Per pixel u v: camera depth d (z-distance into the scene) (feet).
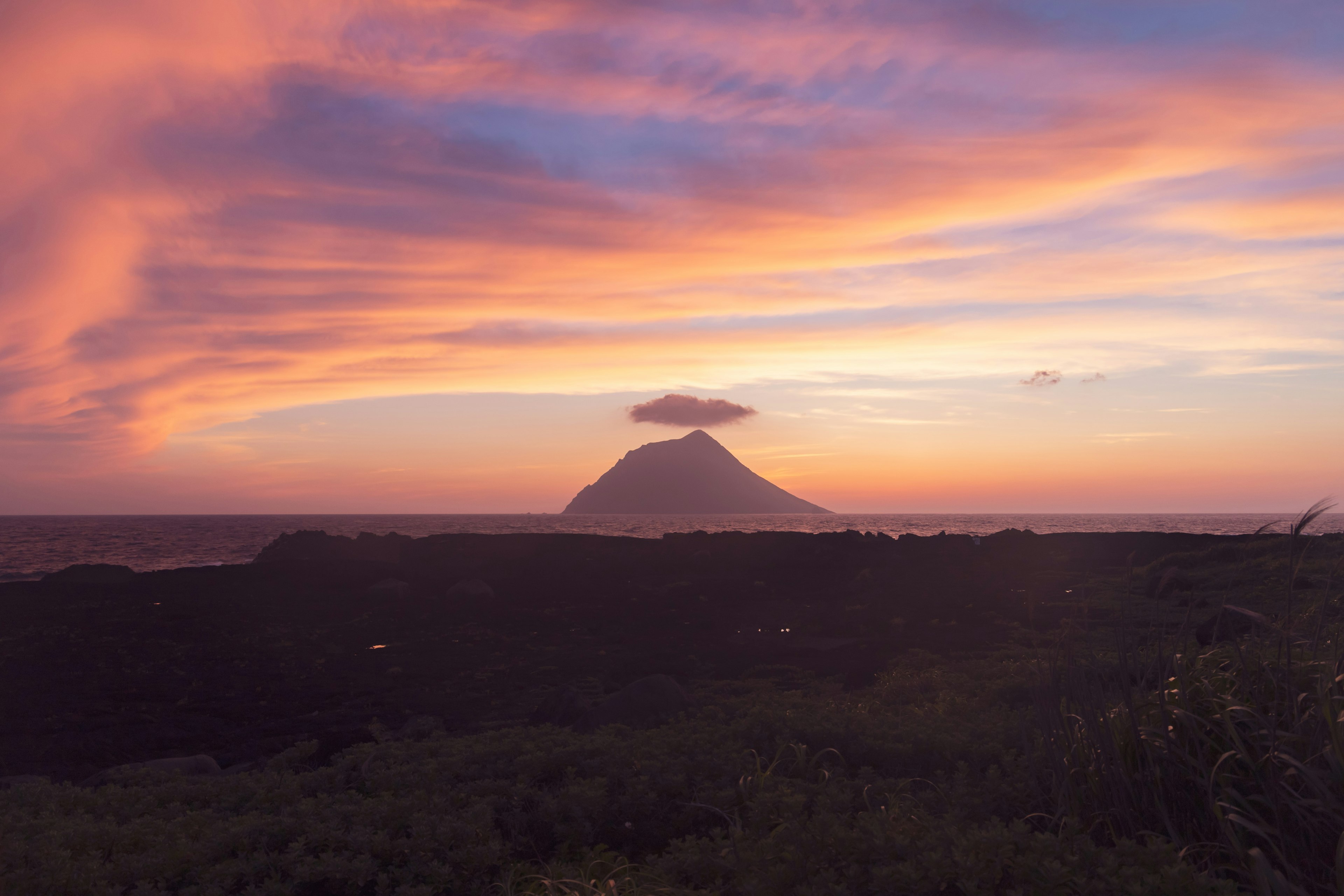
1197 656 15.14
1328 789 10.20
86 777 30.45
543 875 13.25
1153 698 13.38
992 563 95.61
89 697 43.06
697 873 11.98
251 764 28.32
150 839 14.97
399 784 17.56
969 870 9.92
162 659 53.67
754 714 21.01
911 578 87.71
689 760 17.63
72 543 285.02
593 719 26.02
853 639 54.80
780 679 41.88
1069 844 10.66
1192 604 14.19
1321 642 14.32
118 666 51.47
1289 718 11.89
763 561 106.63
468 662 52.03
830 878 10.41
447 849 13.96
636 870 13.48
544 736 20.84
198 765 26.37
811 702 26.45
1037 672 15.65
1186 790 11.85
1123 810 11.71
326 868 12.94
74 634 63.46
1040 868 9.70
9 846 13.87
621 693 26.99
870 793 15.25
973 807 13.48
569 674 47.44
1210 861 10.61
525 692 42.86
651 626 65.46
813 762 17.20
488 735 21.20
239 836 14.52
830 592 83.35
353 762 20.08
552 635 62.49
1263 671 13.35
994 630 52.95
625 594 86.33
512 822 15.26
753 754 18.12
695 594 85.15
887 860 10.88
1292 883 9.65
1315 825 10.24
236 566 105.70
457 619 71.05
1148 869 9.84
